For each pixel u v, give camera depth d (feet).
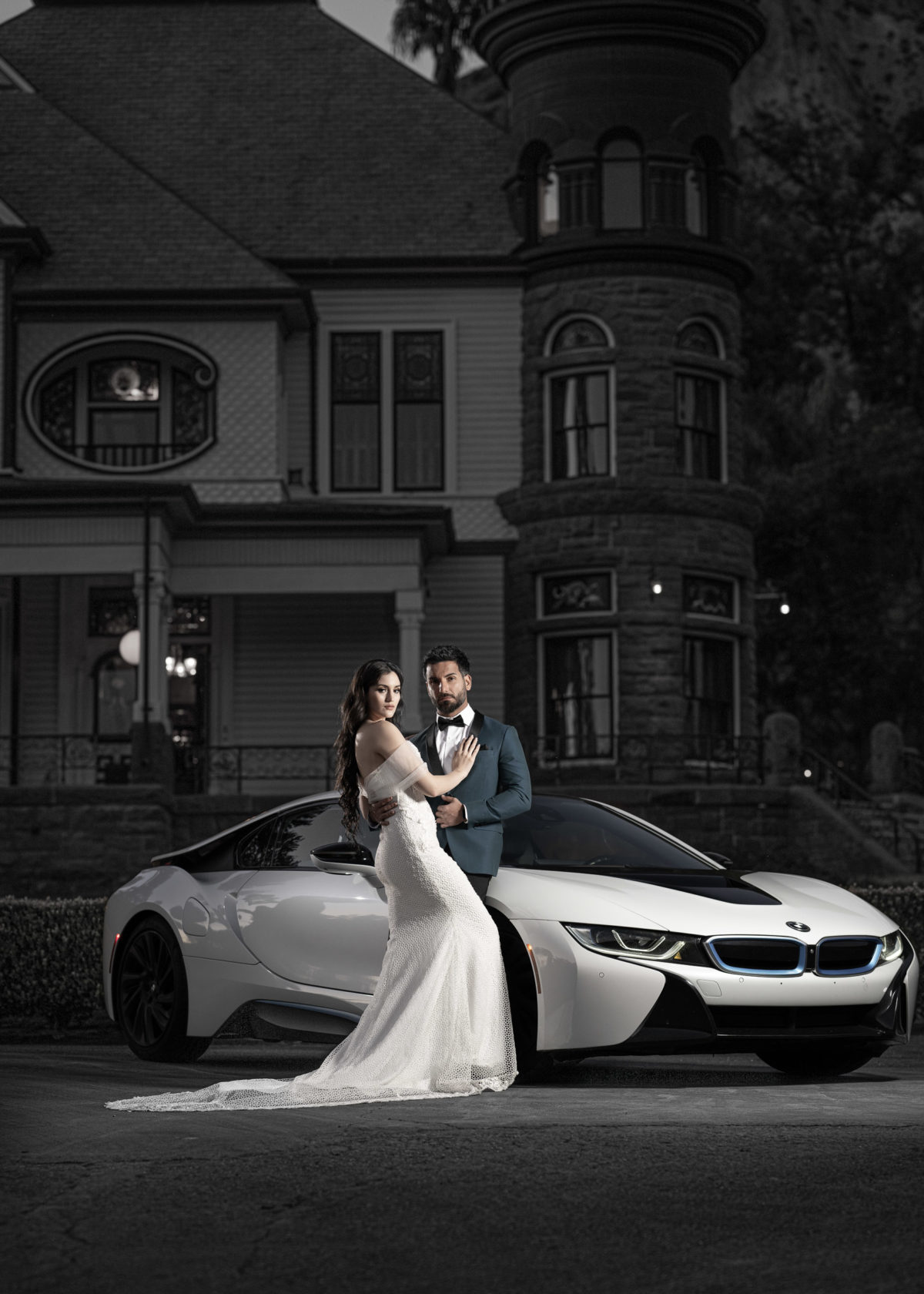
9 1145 19.83
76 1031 38.73
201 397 88.84
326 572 81.41
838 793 81.30
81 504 76.38
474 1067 23.95
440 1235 15.48
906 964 26.96
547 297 91.71
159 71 101.04
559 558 89.45
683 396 91.40
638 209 91.81
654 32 91.15
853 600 111.24
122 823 73.46
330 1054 24.44
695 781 87.04
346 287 93.35
